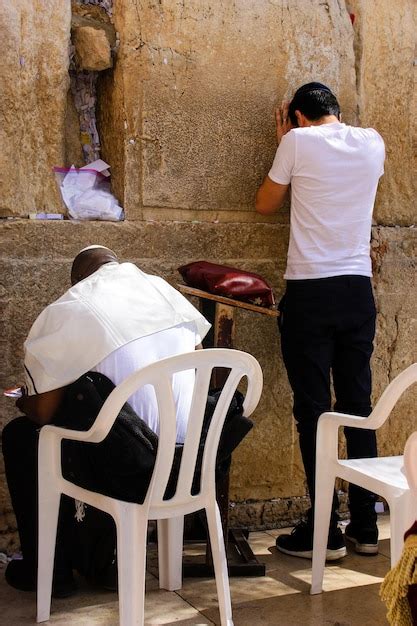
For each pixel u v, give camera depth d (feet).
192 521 13.15
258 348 13.99
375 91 14.93
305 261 12.60
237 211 13.92
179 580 11.55
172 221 13.48
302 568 12.47
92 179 13.23
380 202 15.08
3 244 12.37
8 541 12.59
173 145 13.39
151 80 13.17
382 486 10.19
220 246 13.76
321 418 11.12
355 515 13.21
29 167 12.72
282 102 14.08
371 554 13.05
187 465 9.61
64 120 13.05
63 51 12.75
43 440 10.13
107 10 13.29
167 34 13.24
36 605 10.93
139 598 9.15
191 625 10.44
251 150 13.91
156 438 9.57
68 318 9.80
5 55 12.29
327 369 12.77
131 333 9.84
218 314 11.66
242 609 11.00
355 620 10.74
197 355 9.31
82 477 9.66
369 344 13.05
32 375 9.83
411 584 6.60
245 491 14.16
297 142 12.48
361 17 14.70
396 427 15.42
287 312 12.81
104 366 9.74
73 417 9.61
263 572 12.11
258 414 14.10
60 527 11.11
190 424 9.52
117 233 13.07
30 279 12.52
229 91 13.70
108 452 9.39
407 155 15.29
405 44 15.10
